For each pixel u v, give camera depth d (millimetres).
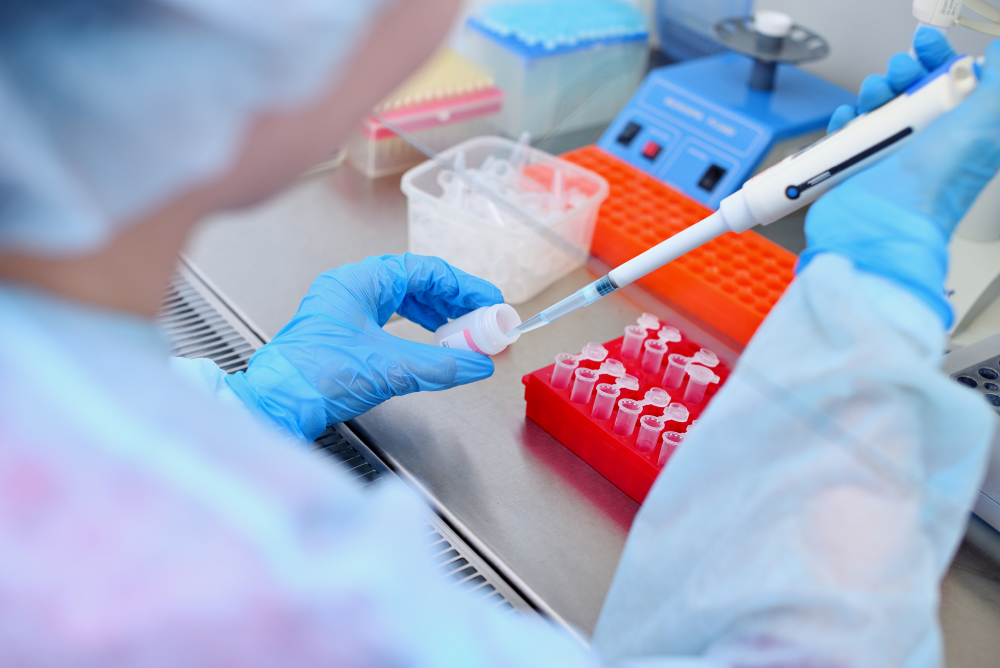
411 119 1483
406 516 454
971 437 577
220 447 412
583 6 1747
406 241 1587
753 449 604
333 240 1567
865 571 529
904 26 1353
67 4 355
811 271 631
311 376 1023
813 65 1566
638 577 660
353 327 1083
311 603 385
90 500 371
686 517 634
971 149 632
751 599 540
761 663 521
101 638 361
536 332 1312
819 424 583
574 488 1054
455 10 454
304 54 376
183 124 382
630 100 1631
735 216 839
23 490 367
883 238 634
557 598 902
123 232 422
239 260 1487
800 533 546
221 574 373
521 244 1304
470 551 955
